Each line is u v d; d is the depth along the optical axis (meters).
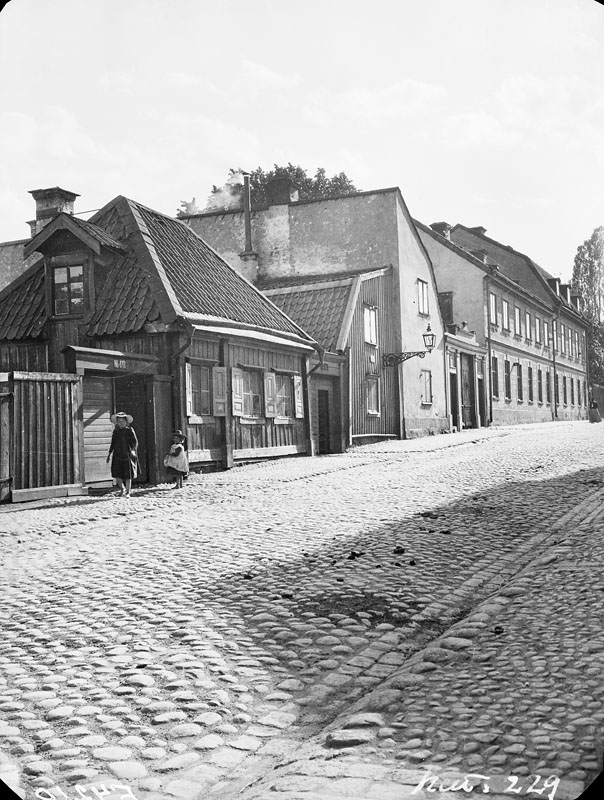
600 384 66.62
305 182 58.09
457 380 37.47
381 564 8.27
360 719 4.24
